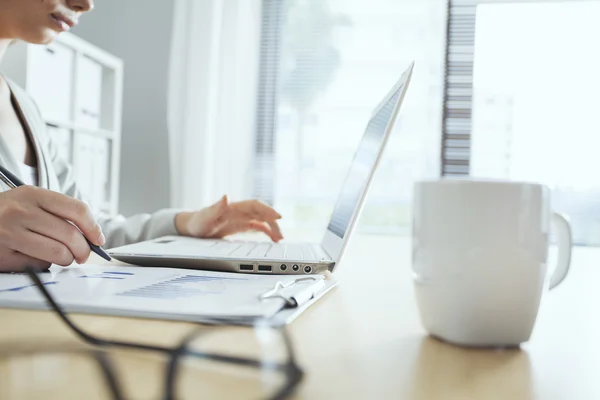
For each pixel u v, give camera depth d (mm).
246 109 2658
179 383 232
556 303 537
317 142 2711
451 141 2627
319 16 2711
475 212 319
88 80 2266
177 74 2693
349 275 672
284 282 481
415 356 305
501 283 319
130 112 2811
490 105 2600
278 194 2734
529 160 2572
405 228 2619
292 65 2729
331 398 230
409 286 582
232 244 841
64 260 521
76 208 529
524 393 250
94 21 2828
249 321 342
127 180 2812
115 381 207
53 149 1196
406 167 2605
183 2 2684
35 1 973
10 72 1830
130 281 473
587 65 2516
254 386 230
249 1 2664
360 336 348
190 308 358
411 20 2633
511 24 2576
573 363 307
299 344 319
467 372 279
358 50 2678
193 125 2637
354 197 696
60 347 274
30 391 214
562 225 409
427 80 2592
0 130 974
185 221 999
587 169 2514
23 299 372
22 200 515
